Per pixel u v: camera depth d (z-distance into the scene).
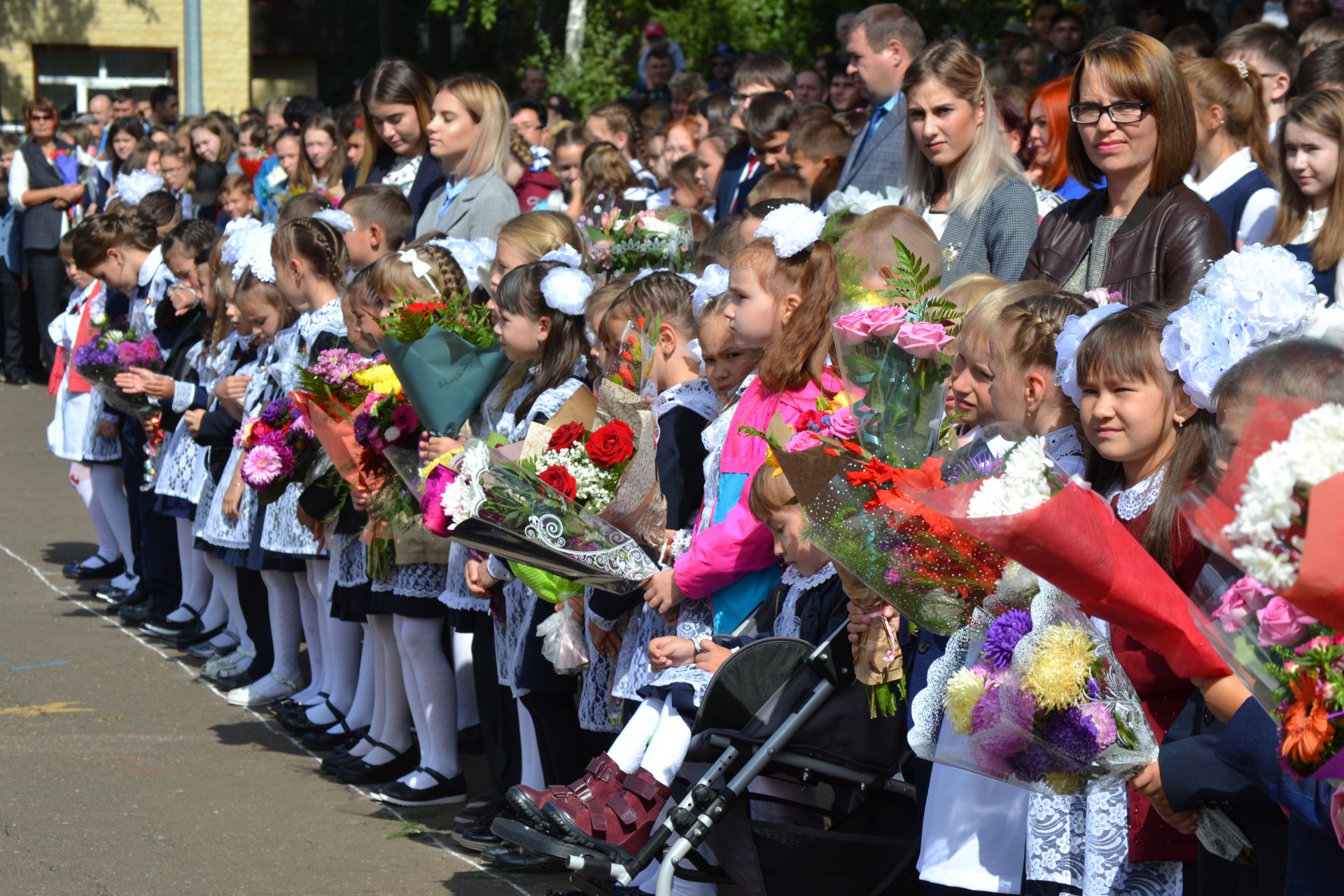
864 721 3.55
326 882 4.52
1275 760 2.51
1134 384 2.94
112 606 8.01
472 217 6.69
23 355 15.50
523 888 4.51
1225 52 6.24
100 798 5.26
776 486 3.55
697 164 8.24
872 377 3.44
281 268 5.89
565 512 3.89
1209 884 2.97
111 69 25.27
